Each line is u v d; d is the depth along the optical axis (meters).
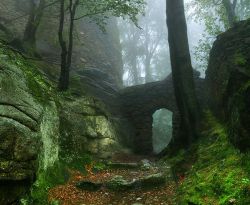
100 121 13.56
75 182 9.09
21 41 14.47
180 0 12.28
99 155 12.64
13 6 19.08
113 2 13.05
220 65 12.17
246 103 7.72
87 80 18.55
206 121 12.16
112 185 8.97
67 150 10.51
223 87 11.16
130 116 18.72
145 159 13.42
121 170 11.37
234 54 10.83
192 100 11.66
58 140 9.52
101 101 16.70
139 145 17.97
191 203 6.50
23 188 5.84
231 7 18.38
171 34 12.20
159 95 18.30
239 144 7.65
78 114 12.18
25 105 6.82
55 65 17.02
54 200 7.07
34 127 6.48
